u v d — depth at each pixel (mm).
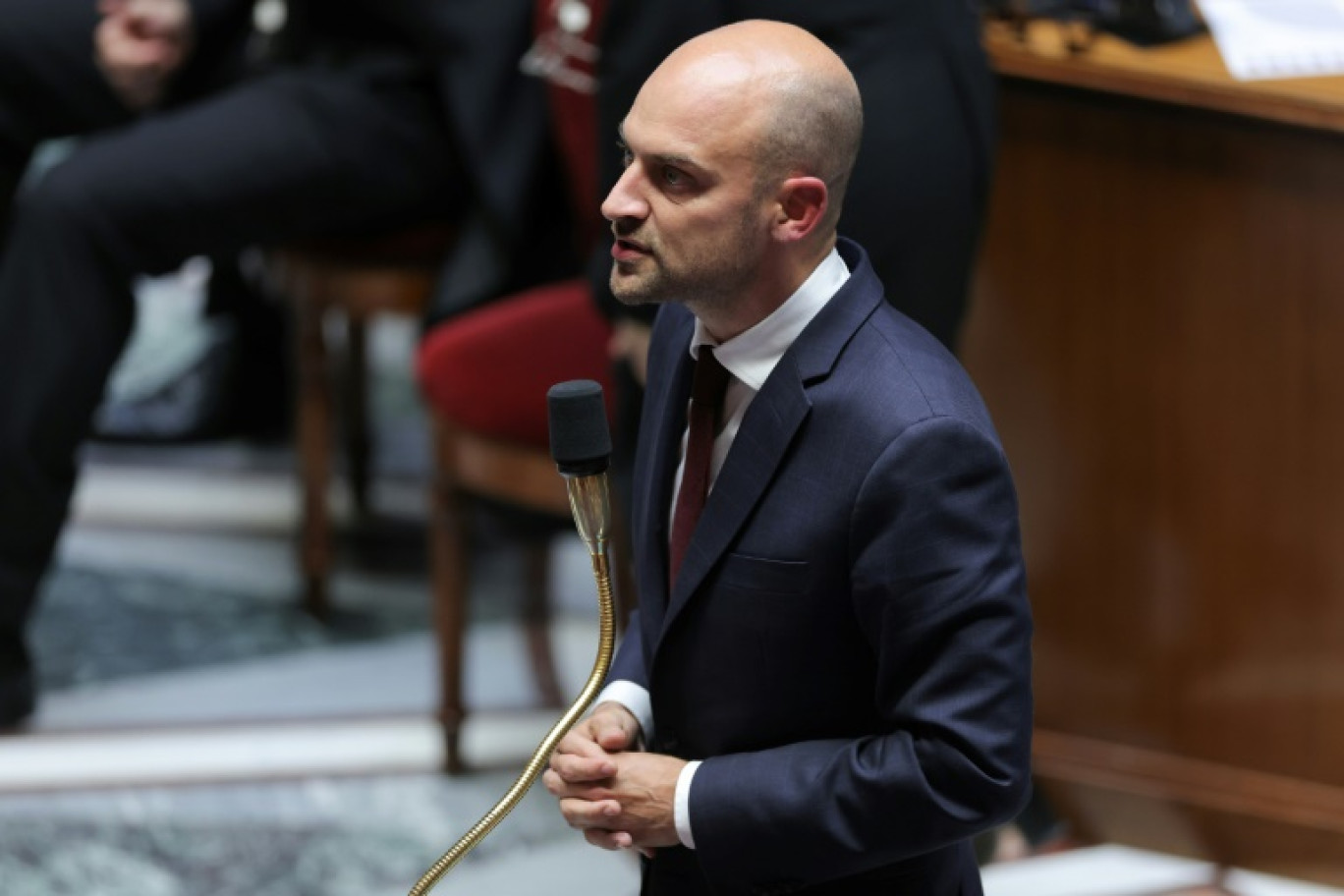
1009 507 6934
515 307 14211
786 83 6707
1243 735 12953
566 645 16078
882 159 9844
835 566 7000
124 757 14430
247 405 19344
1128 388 12664
